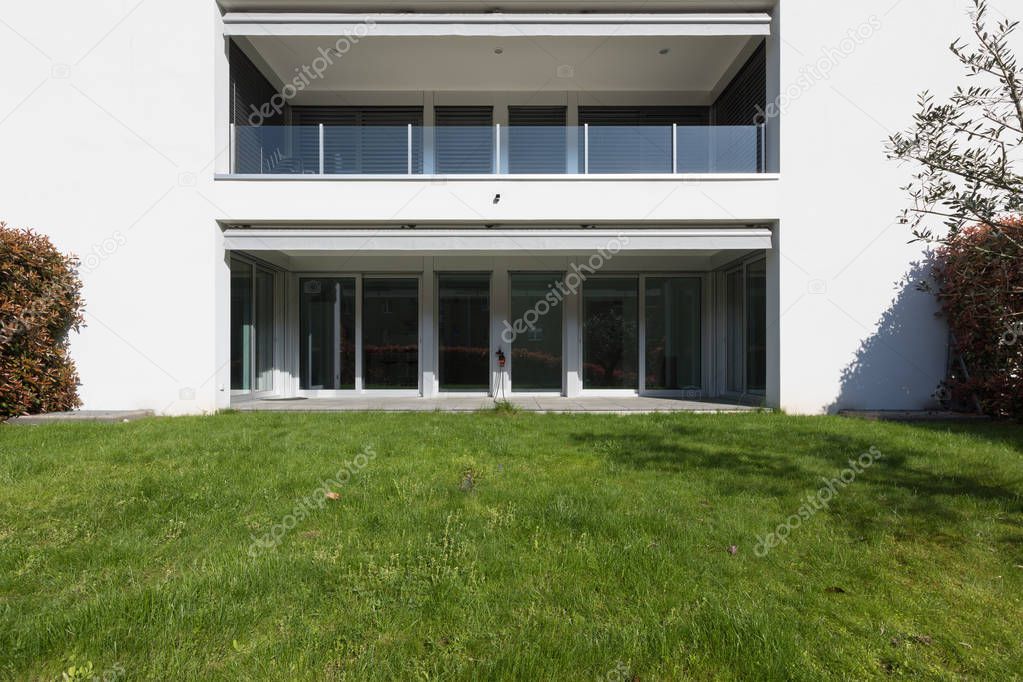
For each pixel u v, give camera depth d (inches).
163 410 340.2
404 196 352.2
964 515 148.5
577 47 387.2
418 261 453.1
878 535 136.1
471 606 103.2
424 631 96.1
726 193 349.4
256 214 348.2
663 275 458.0
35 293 310.3
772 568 119.6
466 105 455.8
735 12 358.3
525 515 147.3
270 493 165.2
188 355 342.3
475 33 345.7
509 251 370.3
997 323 178.9
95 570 117.6
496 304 450.6
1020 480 179.2
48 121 342.0
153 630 93.2
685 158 354.3
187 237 343.9
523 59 404.2
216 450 219.3
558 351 455.8
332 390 460.4
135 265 342.0
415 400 418.3
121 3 341.1
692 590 109.0
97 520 144.1
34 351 311.0
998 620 99.5
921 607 103.7
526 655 87.7
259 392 430.9
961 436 251.4
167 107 342.0
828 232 346.6
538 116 456.1
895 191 345.7
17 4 341.1
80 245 341.7
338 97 453.1
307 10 357.7
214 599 103.7
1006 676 84.5
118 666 84.7
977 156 130.2
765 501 159.2
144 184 342.3
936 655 89.7
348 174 351.9
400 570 116.0
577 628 96.7
